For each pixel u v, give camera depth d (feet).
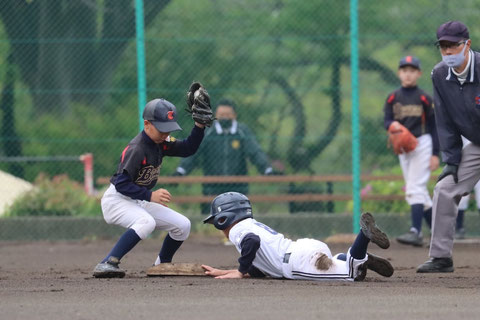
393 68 199.82
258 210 162.61
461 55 69.41
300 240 65.82
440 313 46.44
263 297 53.62
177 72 178.09
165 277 69.21
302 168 179.73
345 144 200.03
